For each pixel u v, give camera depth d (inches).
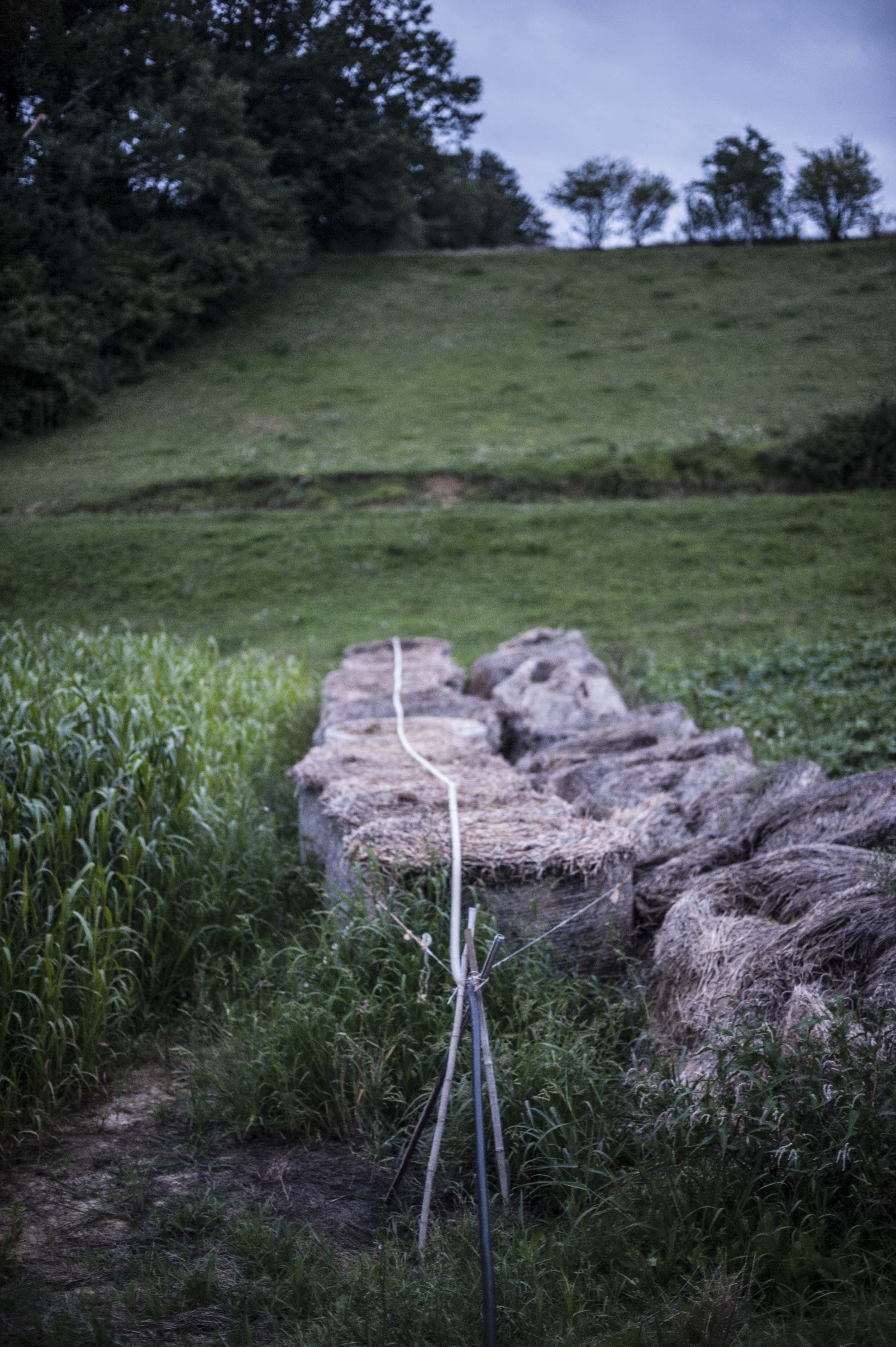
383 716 297.7
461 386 1282.0
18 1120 135.8
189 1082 144.3
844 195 1985.7
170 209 1058.1
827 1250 98.7
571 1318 91.8
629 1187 110.0
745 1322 88.2
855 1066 105.3
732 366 1293.1
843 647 446.0
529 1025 137.8
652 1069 120.4
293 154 1294.3
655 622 622.2
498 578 735.7
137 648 316.2
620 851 164.1
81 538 799.7
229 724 282.4
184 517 871.1
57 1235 114.5
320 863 210.4
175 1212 115.2
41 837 164.2
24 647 254.7
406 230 1947.6
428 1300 95.9
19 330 1027.3
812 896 143.6
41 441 1104.2
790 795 188.2
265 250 1409.9
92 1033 146.5
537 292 1716.3
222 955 179.2
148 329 1289.4
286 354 1422.2
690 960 140.9
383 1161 126.6
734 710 369.1
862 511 799.7
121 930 158.1
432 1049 132.0
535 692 324.8
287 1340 96.8
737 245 2007.9
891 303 1476.4
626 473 927.7
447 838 166.7
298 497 917.8
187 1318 100.3
